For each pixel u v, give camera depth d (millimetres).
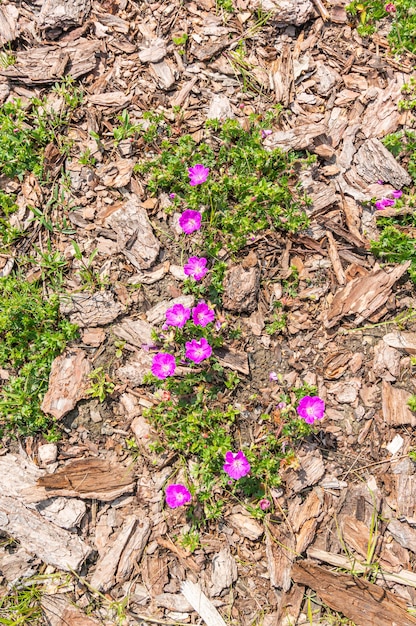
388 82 1084
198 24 1095
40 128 1015
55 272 982
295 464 913
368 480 931
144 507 917
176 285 978
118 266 985
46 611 885
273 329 964
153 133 1017
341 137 1050
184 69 1073
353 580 885
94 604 889
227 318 968
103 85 1059
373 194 1025
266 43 1095
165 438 931
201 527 911
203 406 934
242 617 884
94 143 1031
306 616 887
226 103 1054
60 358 945
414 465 935
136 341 958
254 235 995
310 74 1083
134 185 1014
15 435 935
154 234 993
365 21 1104
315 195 1014
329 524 916
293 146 1019
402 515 917
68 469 909
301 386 952
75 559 883
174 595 890
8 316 942
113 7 1092
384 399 952
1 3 1082
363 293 978
